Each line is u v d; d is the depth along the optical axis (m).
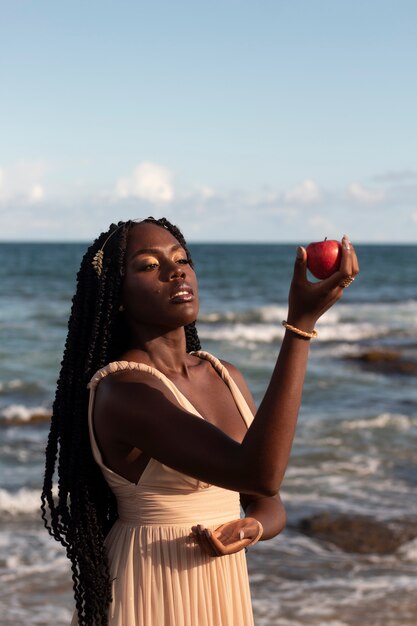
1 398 17.30
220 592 2.09
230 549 2.03
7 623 6.32
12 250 125.94
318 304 1.78
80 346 2.22
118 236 2.19
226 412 2.21
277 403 1.78
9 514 9.09
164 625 2.05
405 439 13.45
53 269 67.06
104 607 2.10
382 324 33.06
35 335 27.44
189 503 2.07
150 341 2.18
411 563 7.91
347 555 8.09
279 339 27.48
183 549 2.06
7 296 42.34
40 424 14.58
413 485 10.58
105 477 2.13
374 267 83.38
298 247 1.76
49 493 2.28
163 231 2.20
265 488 1.82
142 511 2.07
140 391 2.00
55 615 6.53
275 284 54.97
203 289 50.19
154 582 2.05
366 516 9.09
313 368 21.66
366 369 21.84
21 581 7.18
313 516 9.09
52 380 19.44
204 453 1.88
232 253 119.12
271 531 2.21
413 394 18.34
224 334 27.81
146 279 2.14
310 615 6.54
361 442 13.15
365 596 6.96
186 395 2.15
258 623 6.35
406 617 6.51
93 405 2.10
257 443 1.79
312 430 14.02
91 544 2.14
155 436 1.95
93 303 2.20
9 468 11.34
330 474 11.08
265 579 7.36
